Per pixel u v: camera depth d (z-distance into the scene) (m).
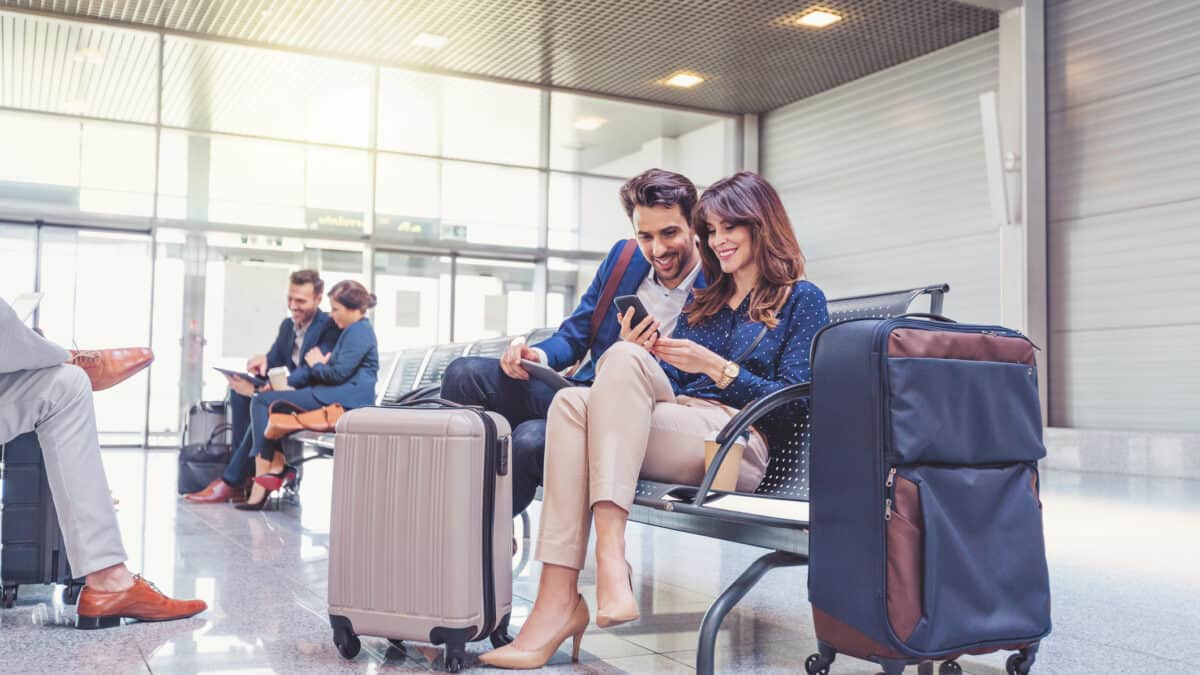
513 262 9.92
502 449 1.94
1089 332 7.50
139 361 2.38
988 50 8.61
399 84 9.52
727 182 2.24
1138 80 7.18
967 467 1.62
